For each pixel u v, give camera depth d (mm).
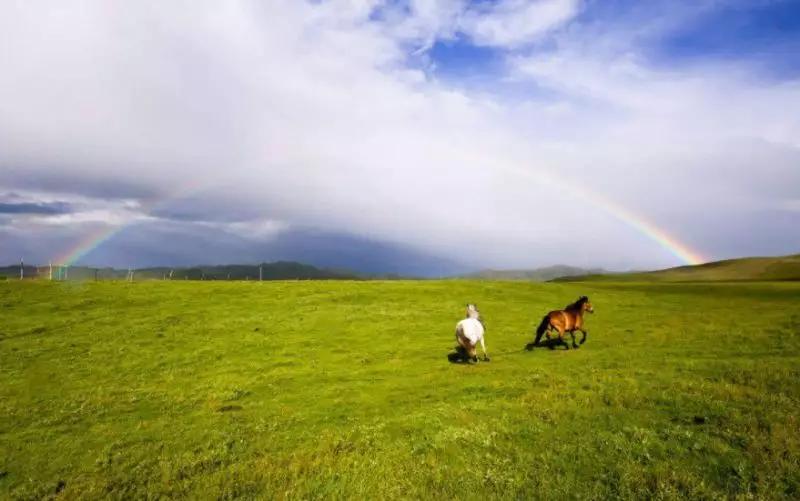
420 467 12828
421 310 45781
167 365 28953
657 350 25969
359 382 24031
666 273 176875
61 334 37000
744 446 12375
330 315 43250
